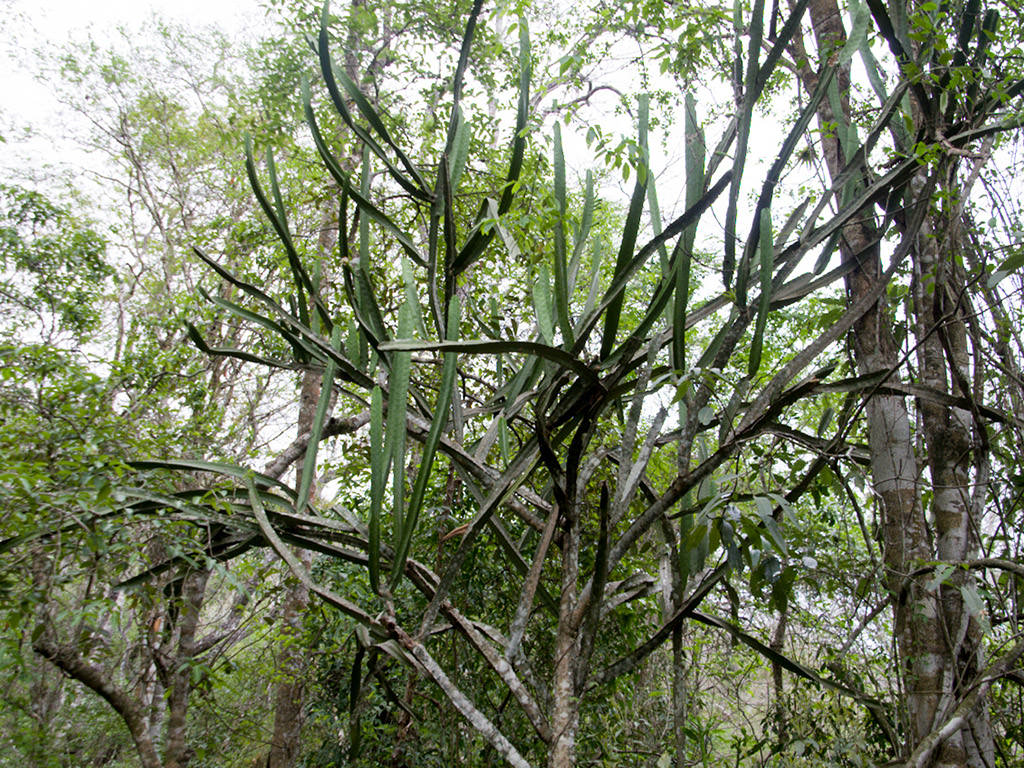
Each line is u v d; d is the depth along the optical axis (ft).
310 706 20.31
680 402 10.16
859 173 10.50
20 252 23.18
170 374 19.90
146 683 15.01
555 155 9.70
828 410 10.84
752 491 9.84
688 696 16.03
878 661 12.25
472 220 17.57
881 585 11.25
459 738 15.24
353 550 10.44
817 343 9.46
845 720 10.93
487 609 16.17
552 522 9.69
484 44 21.39
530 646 15.21
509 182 9.87
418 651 8.31
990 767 9.43
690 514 10.10
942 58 9.02
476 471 10.23
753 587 9.07
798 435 9.55
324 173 22.03
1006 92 9.23
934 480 10.67
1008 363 10.81
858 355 11.40
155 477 10.92
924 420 11.05
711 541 8.77
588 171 10.61
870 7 9.04
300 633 18.71
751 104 8.78
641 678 17.99
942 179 10.02
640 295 19.34
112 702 13.03
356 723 10.18
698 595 9.89
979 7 9.37
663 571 10.78
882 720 10.09
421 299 18.35
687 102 9.69
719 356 9.36
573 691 8.52
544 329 9.16
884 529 10.66
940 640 9.76
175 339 25.38
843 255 11.57
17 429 10.75
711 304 9.91
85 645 12.46
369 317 10.19
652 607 16.16
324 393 9.94
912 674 9.84
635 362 10.02
